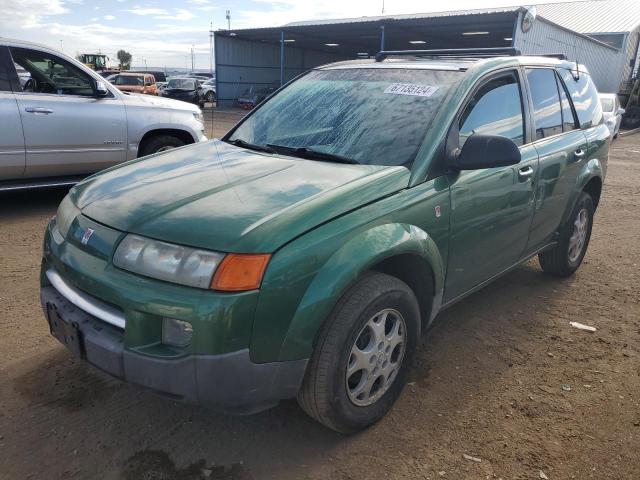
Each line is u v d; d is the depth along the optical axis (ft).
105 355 7.45
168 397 7.26
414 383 10.25
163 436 8.62
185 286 7.03
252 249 7.00
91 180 9.98
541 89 13.14
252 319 6.97
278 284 7.07
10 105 18.85
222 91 110.42
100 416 9.02
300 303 7.28
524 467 8.18
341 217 7.88
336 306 7.79
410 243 8.50
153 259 7.26
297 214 7.54
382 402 8.94
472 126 10.41
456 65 11.18
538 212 12.59
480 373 10.68
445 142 9.61
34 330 11.73
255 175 8.97
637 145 55.01
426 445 8.57
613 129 53.06
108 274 7.51
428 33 89.15
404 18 77.87
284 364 7.36
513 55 12.71
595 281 15.84
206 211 7.67
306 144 10.53
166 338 7.20
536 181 12.11
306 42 114.83
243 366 7.06
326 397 7.86
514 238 11.93
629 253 18.75
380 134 9.97
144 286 7.18
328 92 11.75
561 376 10.68
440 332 12.30
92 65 130.00
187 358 6.96
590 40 79.46
